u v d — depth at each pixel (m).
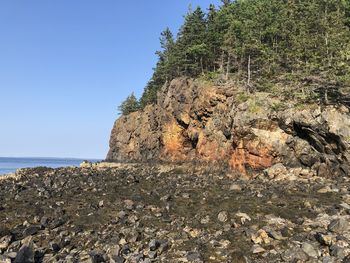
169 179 40.97
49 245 16.94
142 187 34.75
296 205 23.75
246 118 45.56
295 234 17.59
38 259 15.31
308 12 53.16
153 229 19.30
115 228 19.86
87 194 30.58
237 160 46.81
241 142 46.03
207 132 55.69
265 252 15.50
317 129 39.97
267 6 62.97
